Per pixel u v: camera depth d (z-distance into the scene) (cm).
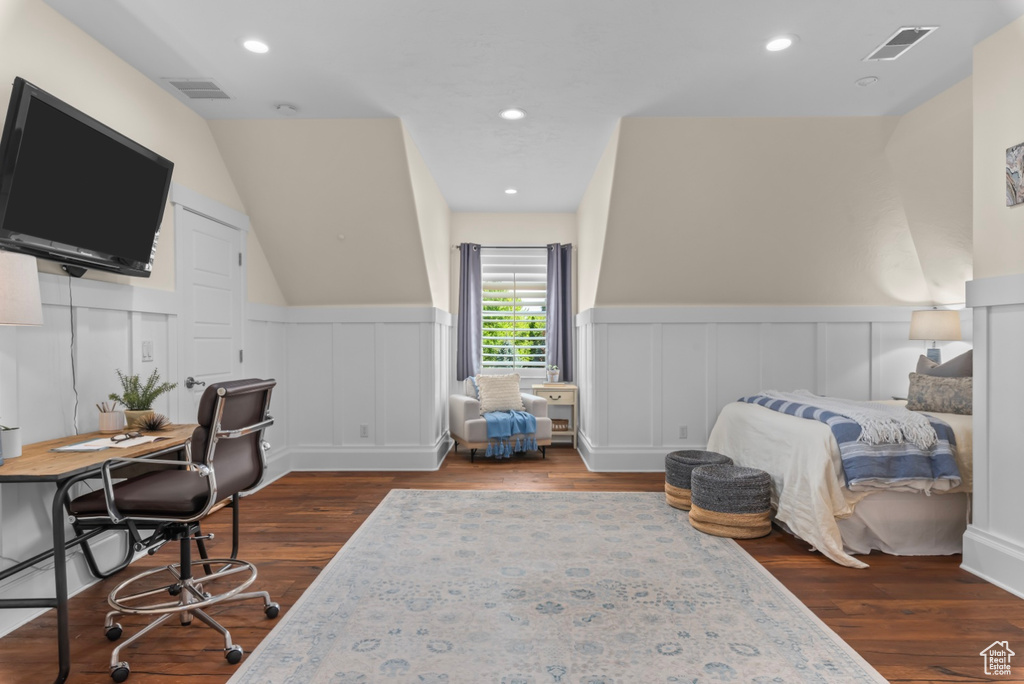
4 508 219
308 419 491
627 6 248
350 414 490
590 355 505
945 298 452
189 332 347
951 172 356
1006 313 251
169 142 334
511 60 297
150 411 272
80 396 259
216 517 350
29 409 232
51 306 244
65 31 253
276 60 296
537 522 338
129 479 238
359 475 464
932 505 287
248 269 430
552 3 246
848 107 355
